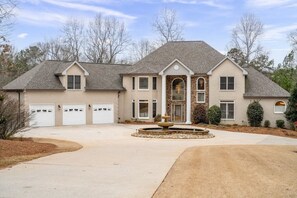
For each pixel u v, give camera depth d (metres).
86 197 8.42
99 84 39.94
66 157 15.16
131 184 9.79
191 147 20.45
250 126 38.03
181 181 10.09
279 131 33.59
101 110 39.47
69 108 37.34
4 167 12.31
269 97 38.59
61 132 30.62
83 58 64.50
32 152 16.22
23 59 61.47
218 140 26.45
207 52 43.34
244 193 8.75
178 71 39.59
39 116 35.53
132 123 39.75
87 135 28.55
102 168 12.41
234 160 14.02
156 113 41.03
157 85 40.97
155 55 44.12
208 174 11.09
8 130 21.02
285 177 10.62
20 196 8.45
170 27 65.62
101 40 63.88
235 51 64.38
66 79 37.06
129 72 40.97
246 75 40.00
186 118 40.09
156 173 11.45
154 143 23.59
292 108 36.22
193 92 40.12
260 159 14.30
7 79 43.75
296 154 16.45
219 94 39.56
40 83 35.88
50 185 9.59
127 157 15.65
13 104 21.47
